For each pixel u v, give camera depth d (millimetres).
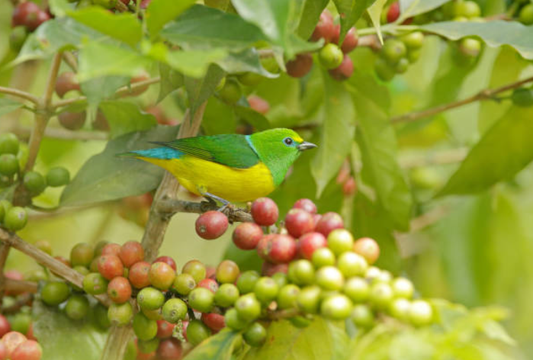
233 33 5195
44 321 6945
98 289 6301
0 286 7336
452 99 10734
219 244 13289
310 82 9648
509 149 9258
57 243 12297
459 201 12102
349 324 7559
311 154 9758
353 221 9820
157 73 8320
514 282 11977
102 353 6684
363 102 9125
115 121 8266
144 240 7137
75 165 12625
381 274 4902
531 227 12438
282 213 10164
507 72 9617
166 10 4984
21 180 7473
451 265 11891
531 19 9039
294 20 5750
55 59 7211
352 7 6688
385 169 9344
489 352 4398
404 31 8375
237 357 6078
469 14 8938
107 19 4820
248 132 10547
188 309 6094
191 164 8820
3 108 7203
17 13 7910
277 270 5453
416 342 4363
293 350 5762
